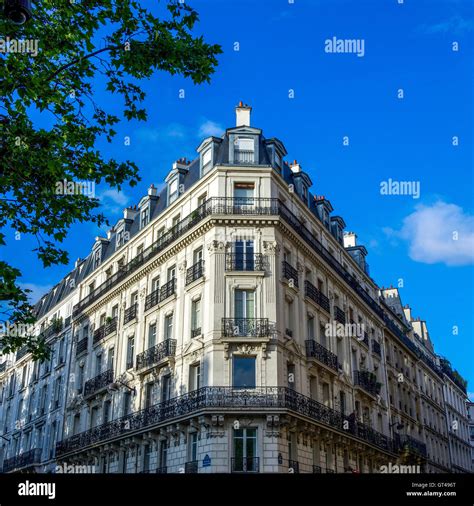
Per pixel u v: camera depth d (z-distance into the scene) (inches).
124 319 1456.7
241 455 1013.2
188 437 1086.4
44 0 590.9
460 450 2655.0
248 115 1343.5
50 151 604.4
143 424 1198.9
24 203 613.6
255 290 1138.7
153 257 1362.0
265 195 1214.3
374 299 1875.0
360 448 1362.0
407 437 1780.3
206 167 1304.1
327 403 1275.8
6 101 588.1
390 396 1796.3
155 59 605.9
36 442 1763.0
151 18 610.2
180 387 1157.1
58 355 1819.6
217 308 1117.1
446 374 2687.0
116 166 646.5
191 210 1295.5
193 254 1240.8
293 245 1268.5
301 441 1105.4
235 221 1181.1
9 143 576.4
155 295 1344.7
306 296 1267.2
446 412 2532.0
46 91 591.5
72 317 1753.2
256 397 1043.9
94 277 1732.3
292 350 1152.8
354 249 1847.9
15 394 2064.5
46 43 586.2
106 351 1514.5
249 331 1095.0
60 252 653.9
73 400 1604.3
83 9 599.8
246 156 1259.2
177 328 1223.5
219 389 1050.7
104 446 1352.1
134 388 1317.7
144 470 1192.2
